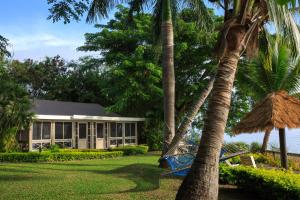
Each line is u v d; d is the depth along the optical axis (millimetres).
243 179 11859
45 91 48688
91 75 44344
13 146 23594
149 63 31125
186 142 17797
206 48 32094
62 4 10219
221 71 7980
